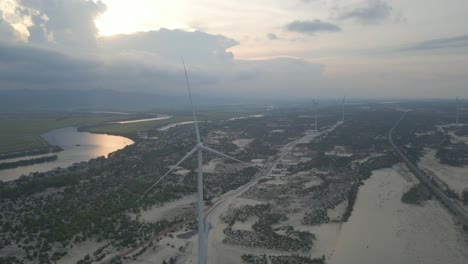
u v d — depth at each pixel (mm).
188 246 100000
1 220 117125
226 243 101875
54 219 115438
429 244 102562
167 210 129875
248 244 100750
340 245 101875
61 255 94875
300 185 159000
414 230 112000
